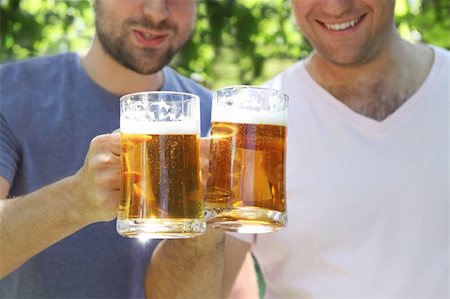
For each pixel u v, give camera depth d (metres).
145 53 1.36
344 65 1.34
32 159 1.34
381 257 1.27
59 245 1.32
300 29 1.37
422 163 1.30
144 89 1.42
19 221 1.10
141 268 1.35
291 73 1.41
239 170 0.98
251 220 0.97
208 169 1.02
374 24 1.31
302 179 1.33
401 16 2.79
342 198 1.30
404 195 1.29
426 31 2.75
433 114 1.33
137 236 0.95
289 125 1.37
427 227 1.28
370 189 1.30
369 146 1.32
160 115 0.95
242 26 2.64
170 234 0.95
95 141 1.00
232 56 2.68
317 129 1.35
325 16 1.31
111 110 1.38
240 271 1.38
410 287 1.26
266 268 1.36
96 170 0.99
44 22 2.68
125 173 0.96
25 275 1.32
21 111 1.36
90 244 1.32
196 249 1.24
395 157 1.31
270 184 0.98
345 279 1.28
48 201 1.08
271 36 2.75
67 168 1.34
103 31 1.36
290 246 1.32
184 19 1.38
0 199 1.25
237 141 0.98
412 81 1.36
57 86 1.39
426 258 1.27
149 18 1.34
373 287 1.27
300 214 1.32
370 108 1.35
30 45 2.61
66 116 1.37
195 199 0.96
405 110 1.33
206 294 1.27
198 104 0.98
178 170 0.95
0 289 1.35
